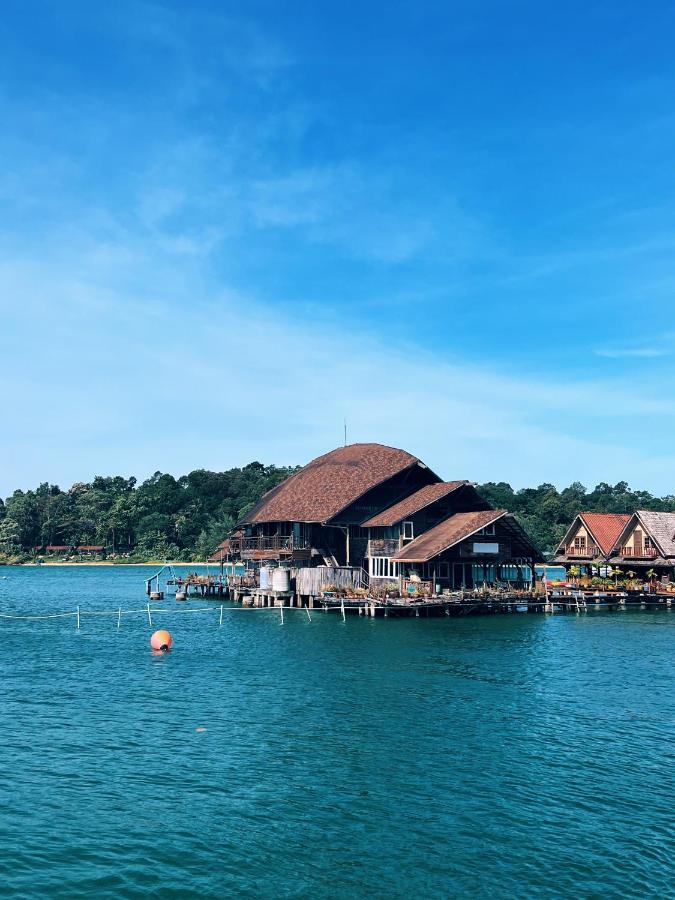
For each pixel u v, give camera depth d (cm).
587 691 3700
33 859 1941
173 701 3444
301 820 2173
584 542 9038
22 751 2730
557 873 1894
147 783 2436
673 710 3356
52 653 4816
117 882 1842
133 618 6856
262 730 2981
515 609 7044
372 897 1788
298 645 5034
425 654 4647
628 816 2214
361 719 3142
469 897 1789
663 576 8350
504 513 7006
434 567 7050
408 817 2195
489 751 2753
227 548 9975
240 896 1791
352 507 7869
